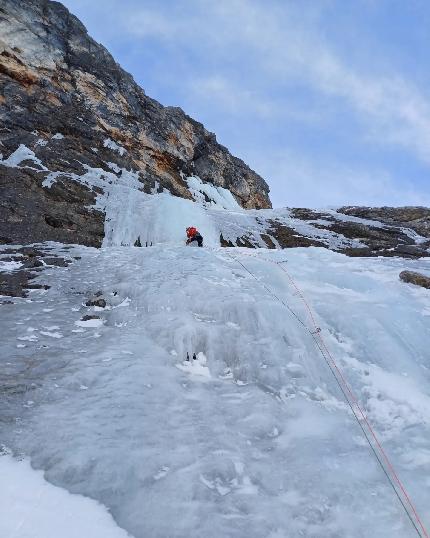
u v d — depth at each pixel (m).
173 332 6.57
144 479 3.70
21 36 18.00
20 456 3.77
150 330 6.78
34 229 12.32
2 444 3.87
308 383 5.91
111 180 16.67
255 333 6.79
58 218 13.10
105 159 18.02
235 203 24.48
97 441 4.04
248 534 3.27
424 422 5.18
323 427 5.00
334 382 6.04
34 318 7.19
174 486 3.64
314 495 3.79
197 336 6.62
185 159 23.16
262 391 5.68
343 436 4.86
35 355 5.80
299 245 16.34
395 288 9.19
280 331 6.81
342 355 6.61
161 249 10.91
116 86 20.88
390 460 4.46
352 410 5.52
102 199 14.93
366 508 3.71
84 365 5.51
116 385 5.15
